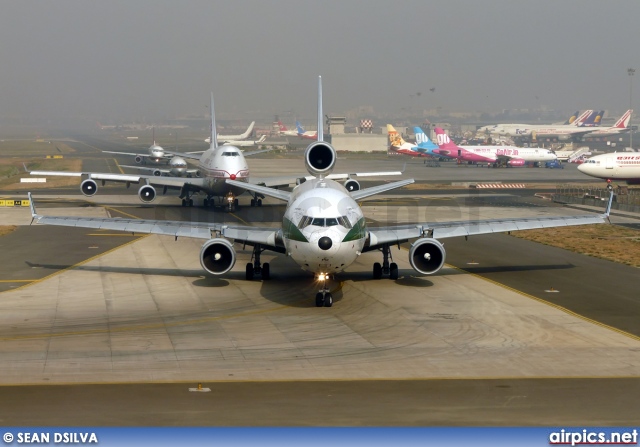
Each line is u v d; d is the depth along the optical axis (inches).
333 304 5644.7
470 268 7180.1
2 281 6446.9
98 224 6446.9
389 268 6574.8
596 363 4210.1
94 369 4057.6
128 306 5565.9
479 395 3654.0
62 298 5812.0
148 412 3383.4
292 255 5506.9
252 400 3563.0
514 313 5398.6
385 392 3695.9
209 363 4183.1
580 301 5787.4
